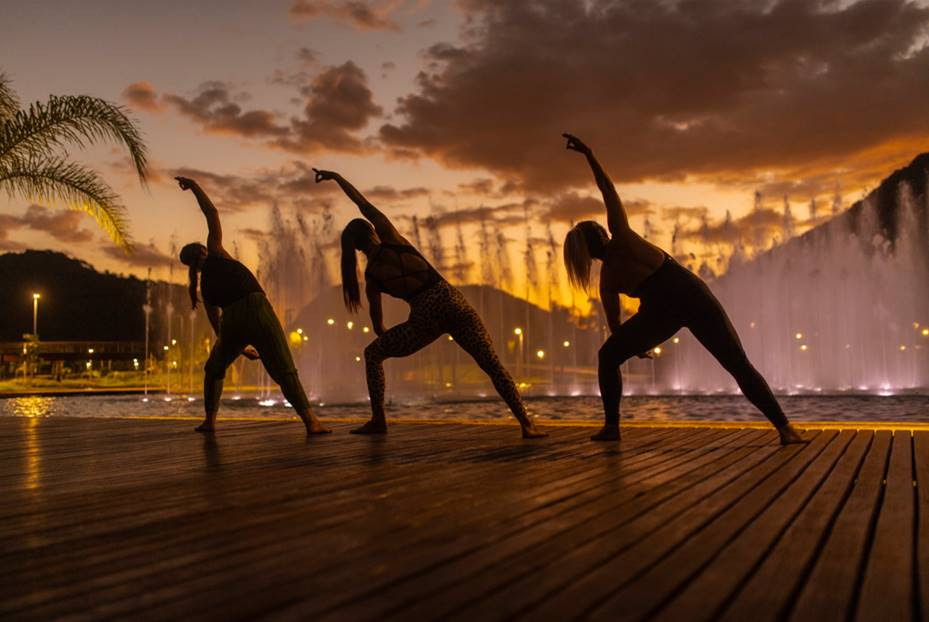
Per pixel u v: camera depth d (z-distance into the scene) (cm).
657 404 1708
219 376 576
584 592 146
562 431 519
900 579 155
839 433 470
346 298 511
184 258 579
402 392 2503
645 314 443
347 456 388
